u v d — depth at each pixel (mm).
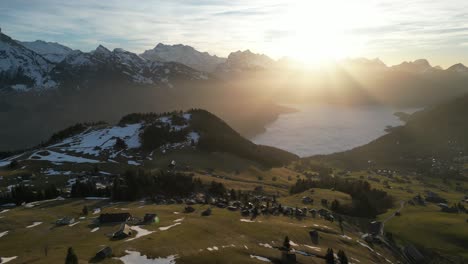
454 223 155500
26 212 126500
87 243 84750
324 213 155125
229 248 87188
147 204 148625
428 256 129625
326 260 93875
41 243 88688
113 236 89062
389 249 128000
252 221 120688
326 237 116500
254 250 89875
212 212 131250
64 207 135875
